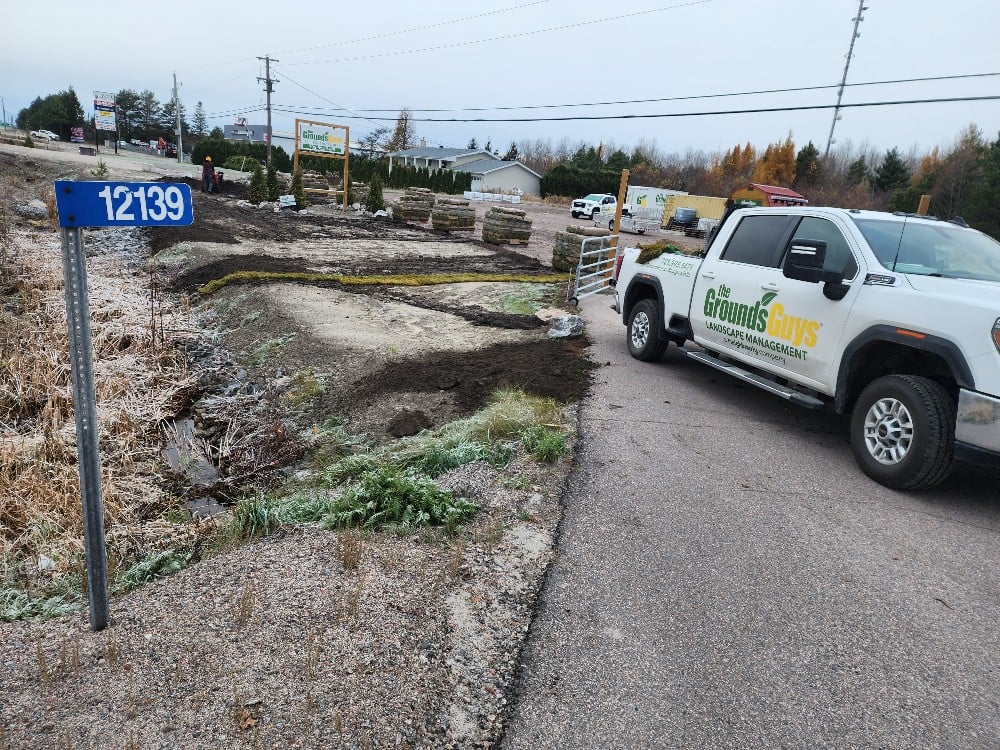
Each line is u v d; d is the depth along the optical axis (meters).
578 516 4.42
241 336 10.23
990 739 2.80
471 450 5.39
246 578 3.64
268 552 3.95
